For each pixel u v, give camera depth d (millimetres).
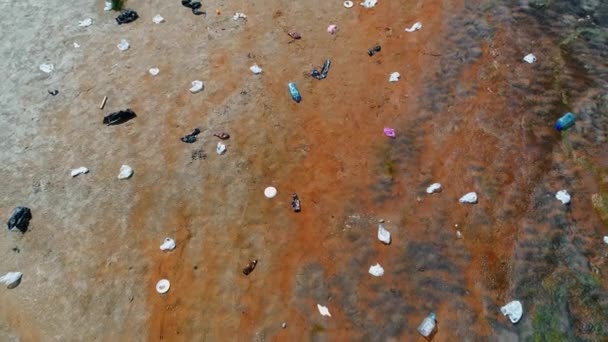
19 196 5262
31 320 4512
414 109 5844
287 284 4680
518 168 5316
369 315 4500
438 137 5609
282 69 6242
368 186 5270
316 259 4820
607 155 5332
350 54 6379
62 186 5316
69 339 4402
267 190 5242
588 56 6113
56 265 4809
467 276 4688
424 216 5062
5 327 4480
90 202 5199
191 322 4480
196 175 5359
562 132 5543
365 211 5109
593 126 5539
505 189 5184
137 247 4902
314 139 5629
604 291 4520
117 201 5199
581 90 5824
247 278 4711
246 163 5438
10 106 5984
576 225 4914
